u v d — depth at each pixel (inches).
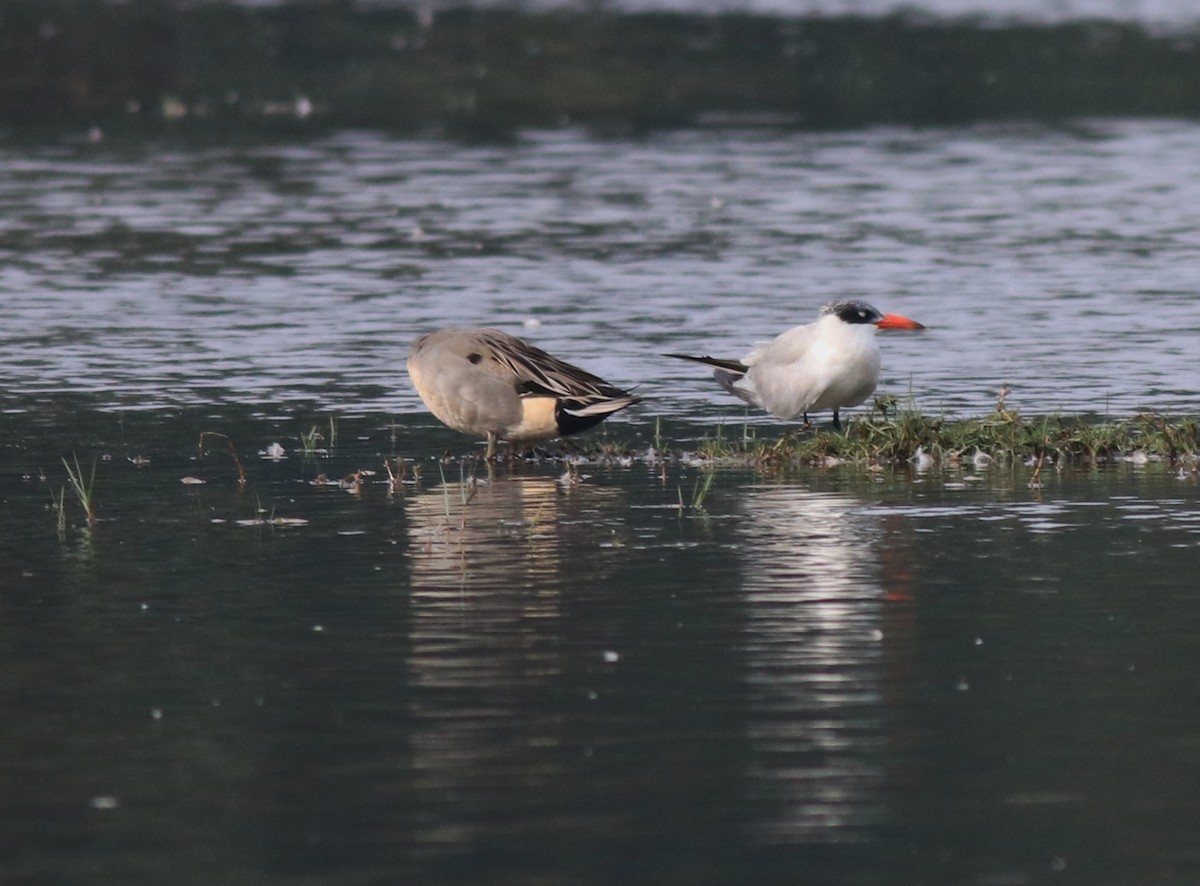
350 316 980.6
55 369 861.8
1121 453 696.4
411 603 503.2
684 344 903.7
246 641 472.1
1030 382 817.5
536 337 919.7
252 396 809.5
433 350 696.4
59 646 470.0
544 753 395.9
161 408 785.6
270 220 1275.8
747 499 629.3
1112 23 2351.1
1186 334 915.4
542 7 2498.8
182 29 2284.7
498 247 1179.3
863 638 469.7
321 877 342.3
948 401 784.9
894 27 2327.8
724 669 446.3
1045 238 1194.6
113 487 653.9
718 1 2561.5
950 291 1032.8
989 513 601.6
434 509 617.6
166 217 1283.2
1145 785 378.6
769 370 724.7
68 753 399.9
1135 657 453.1
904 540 567.5
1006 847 352.8
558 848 352.8
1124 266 1098.7
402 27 2322.8
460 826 362.3
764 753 395.2
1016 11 2471.7
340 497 637.9
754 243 1187.9
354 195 1374.3
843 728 408.8
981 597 503.8
